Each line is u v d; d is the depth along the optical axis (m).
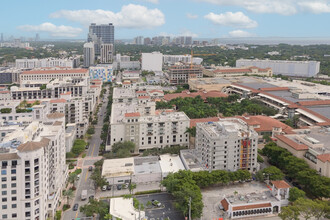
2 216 166.88
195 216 185.50
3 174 163.12
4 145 176.38
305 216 179.12
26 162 164.62
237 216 191.88
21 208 167.88
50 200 187.50
